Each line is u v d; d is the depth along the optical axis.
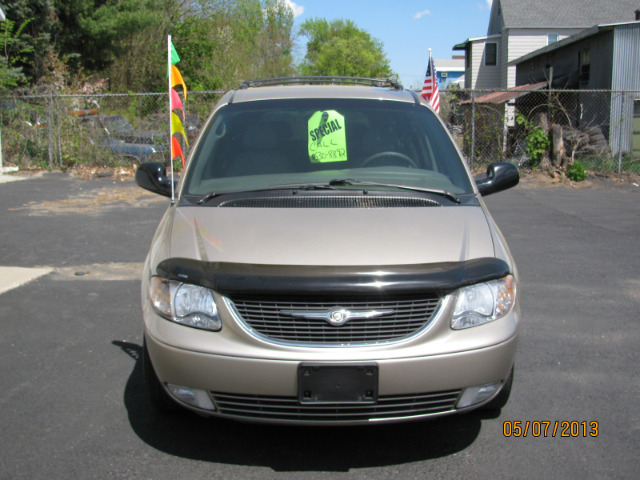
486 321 2.98
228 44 35.09
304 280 2.82
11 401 3.74
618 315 5.39
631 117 19.03
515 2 36.38
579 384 4.03
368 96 4.50
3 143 15.34
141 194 12.12
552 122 16.14
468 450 3.24
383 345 2.85
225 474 3.01
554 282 6.45
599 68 20.73
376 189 3.73
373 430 3.44
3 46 19.72
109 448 3.22
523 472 3.04
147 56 30.77
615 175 14.91
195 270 2.96
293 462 3.12
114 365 4.29
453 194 3.76
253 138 4.12
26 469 3.02
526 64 30.09
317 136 4.12
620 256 7.59
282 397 2.86
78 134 15.31
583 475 3.01
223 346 2.85
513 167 4.21
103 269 6.81
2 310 5.42
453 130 16.27
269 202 3.56
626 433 3.41
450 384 2.90
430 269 2.94
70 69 25.20
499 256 3.17
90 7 25.55
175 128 5.24
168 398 3.40
